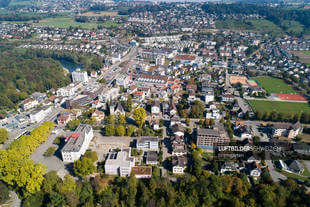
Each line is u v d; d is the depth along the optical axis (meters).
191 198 186.62
